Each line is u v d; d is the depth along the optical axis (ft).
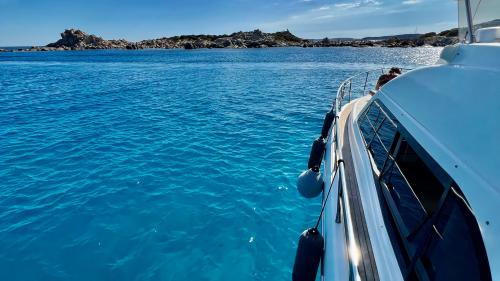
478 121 8.66
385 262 10.30
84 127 46.34
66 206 24.41
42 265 18.67
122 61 222.89
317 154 21.59
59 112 56.85
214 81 103.09
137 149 36.55
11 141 39.63
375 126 17.16
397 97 15.39
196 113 55.01
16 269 18.38
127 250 19.90
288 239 21.09
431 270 8.65
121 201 25.16
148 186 27.55
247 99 68.74
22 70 158.81
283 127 45.88
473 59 10.23
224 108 59.11
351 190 15.16
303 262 11.64
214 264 18.92
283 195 26.27
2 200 25.23
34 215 23.26
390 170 13.20
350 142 20.38
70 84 99.19
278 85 91.66
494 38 10.80
